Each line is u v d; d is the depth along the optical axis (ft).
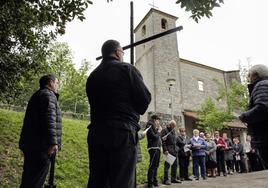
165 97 101.81
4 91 30.45
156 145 28.40
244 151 48.96
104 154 8.38
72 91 149.38
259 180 24.93
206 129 90.33
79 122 60.80
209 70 123.54
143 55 114.62
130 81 8.82
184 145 36.24
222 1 20.54
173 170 32.50
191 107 110.42
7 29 25.61
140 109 8.86
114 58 9.79
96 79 9.17
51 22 23.54
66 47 114.11
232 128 104.68
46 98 14.38
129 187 8.01
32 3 23.31
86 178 30.48
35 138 13.99
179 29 14.03
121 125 8.30
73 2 22.91
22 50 29.50
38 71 32.04
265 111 11.06
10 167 28.25
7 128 39.52
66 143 40.83
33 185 13.39
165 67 106.73
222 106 120.06
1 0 23.48
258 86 11.63
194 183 28.17
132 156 8.25
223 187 23.11
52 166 16.05
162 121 94.84
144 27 119.96
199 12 20.70
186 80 114.21
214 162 41.34
